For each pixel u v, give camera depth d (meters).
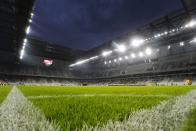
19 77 60.78
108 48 60.84
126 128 1.34
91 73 80.00
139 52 58.62
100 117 1.89
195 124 1.63
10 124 1.39
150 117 1.64
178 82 45.78
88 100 4.51
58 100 4.60
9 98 4.99
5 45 53.94
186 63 46.66
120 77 63.72
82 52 78.06
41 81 64.75
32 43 64.38
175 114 1.83
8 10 32.22
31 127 1.33
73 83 72.38
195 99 3.71
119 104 3.23
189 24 37.66
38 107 2.75
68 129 1.40
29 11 29.44
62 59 78.56
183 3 29.83
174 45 51.19
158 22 45.66
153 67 56.09
